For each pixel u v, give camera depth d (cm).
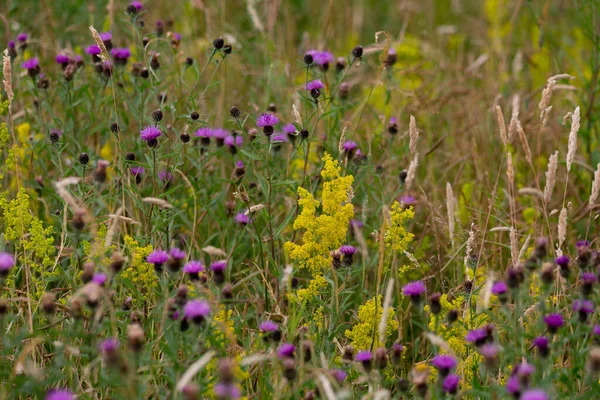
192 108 1059
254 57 1520
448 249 1050
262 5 1669
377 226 1027
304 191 829
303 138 938
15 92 1148
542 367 698
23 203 829
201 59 1394
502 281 839
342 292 821
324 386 622
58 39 1372
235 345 702
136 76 1089
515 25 1622
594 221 1060
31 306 806
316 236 827
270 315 784
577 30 1557
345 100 1140
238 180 988
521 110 1357
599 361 645
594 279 708
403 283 998
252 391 738
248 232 1022
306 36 1488
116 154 963
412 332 912
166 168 993
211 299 714
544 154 1278
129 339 628
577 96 1307
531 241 1027
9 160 935
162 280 754
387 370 788
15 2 1408
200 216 1066
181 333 689
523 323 780
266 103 1220
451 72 1503
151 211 897
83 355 705
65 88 1069
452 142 1297
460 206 1116
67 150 1075
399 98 1339
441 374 682
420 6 1819
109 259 762
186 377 591
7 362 746
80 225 738
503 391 645
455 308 791
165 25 1336
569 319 738
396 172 1135
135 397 648
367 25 1850
